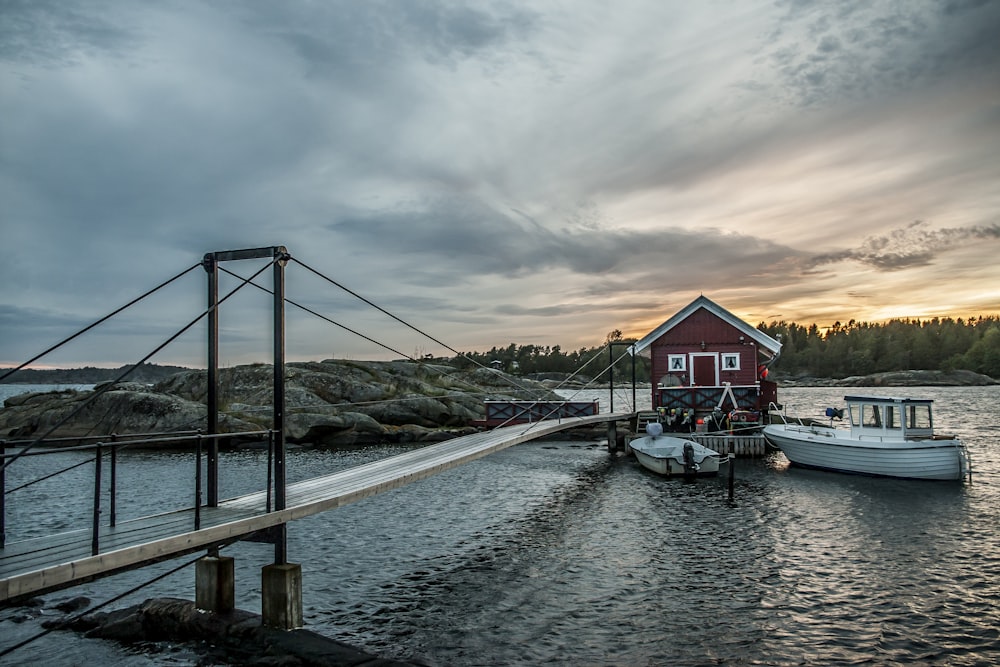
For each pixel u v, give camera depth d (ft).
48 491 82.89
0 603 41.78
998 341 537.65
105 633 36.76
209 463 37.73
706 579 44.91
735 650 34.14
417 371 183.73
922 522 59.77
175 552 29.63
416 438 132.46
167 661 33.60
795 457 92.79
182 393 157.17
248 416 133.59
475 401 157.07
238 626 35.35
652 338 122.01
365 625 38.06
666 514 64.80
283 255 36.99
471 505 71.41
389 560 50.88
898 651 33.73
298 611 35.68
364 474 47.78
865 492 74.28
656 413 115.44
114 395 137.69
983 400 272.72
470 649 34.76
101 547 28.22
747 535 55.93
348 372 169.89
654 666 32.60
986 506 66.23
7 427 144.66
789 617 38.19
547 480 87.51
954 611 38.73
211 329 38.34
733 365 119.24
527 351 507.30
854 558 48.98
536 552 52.49
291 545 55.36
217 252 38.06
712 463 86.22
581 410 125.80
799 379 586.45
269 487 35.94
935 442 80.38
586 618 38.68
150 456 115.65
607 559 50.06
